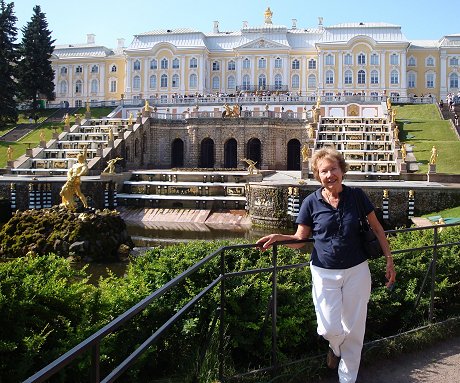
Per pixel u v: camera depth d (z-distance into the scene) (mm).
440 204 36188
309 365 7617
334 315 6531
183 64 112250
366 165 50250
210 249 11141
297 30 116875
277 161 70000
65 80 122750
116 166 53719
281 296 8758
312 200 6934
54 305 8656
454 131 64000
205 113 72812
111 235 27781
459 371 7859
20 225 28406
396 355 8383
